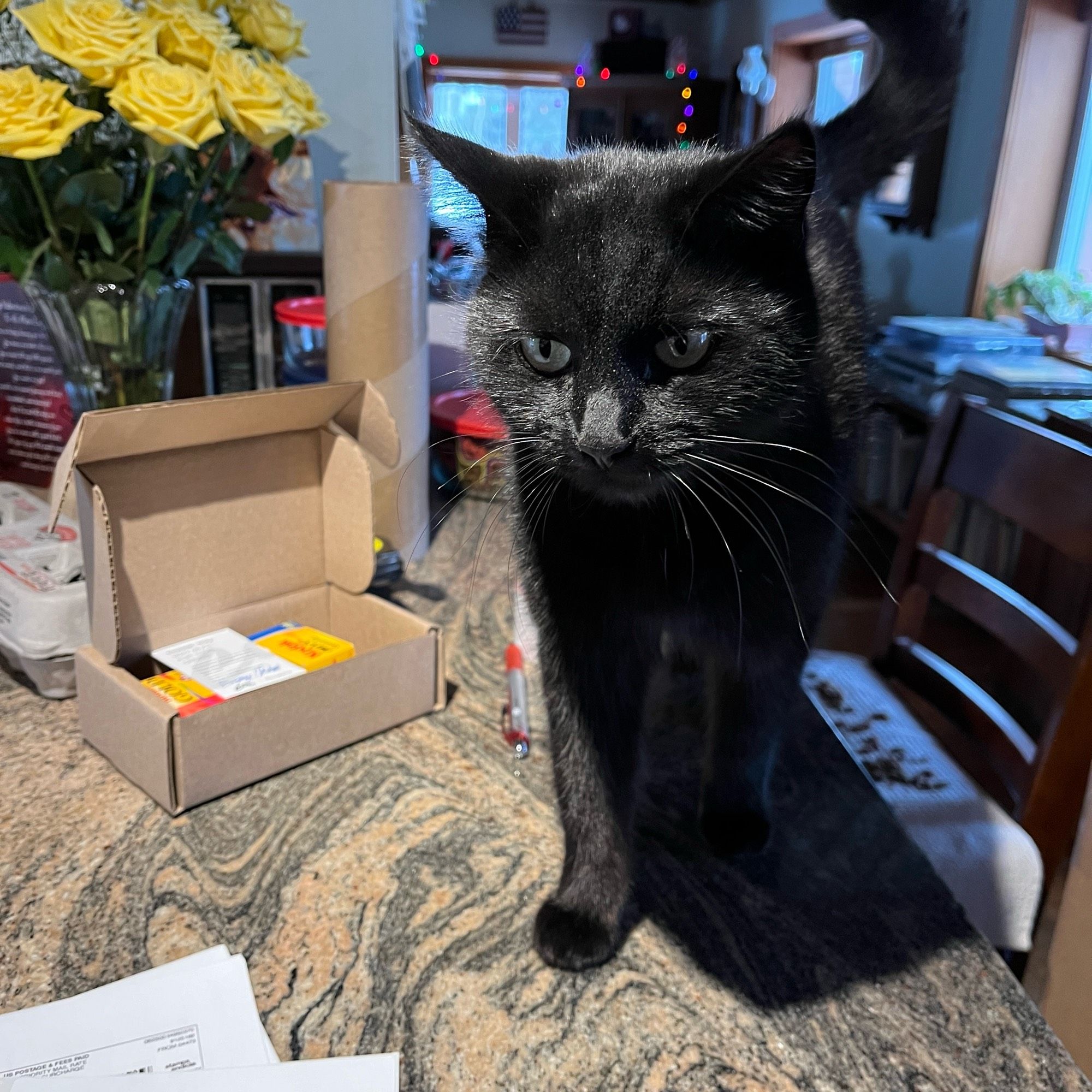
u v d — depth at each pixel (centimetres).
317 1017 62
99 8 81
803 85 218
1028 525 105
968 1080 59
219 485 92
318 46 132
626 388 59
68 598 90
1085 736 97
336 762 87
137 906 70
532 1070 59
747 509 65
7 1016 59
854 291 84
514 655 99
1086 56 173
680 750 95
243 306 137
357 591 99
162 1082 54
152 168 91
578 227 60
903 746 115
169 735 75
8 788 81
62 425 120
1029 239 185
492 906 72
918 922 73
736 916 73
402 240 108
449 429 136
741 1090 58
